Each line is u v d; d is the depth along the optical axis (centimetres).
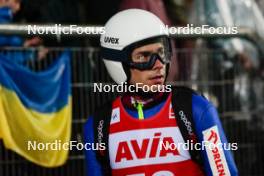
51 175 1445
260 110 1639
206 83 1580
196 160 959
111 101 997
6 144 1356
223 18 1806
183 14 1833
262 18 1855
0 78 1366
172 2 1834
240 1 1834
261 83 1652
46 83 1415
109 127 978
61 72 1440
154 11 1638
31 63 1428
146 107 964
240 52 1634
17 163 1417
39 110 1400
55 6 1642
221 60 1598
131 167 966
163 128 954
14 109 1373
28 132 1380
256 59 1664
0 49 1400
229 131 1608
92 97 1479
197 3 1822
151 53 965
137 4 1636
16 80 1383
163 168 956
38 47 1434
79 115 1474
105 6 1703
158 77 966
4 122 1359
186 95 959
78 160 1461
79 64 1470
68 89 1441
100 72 1484
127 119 968
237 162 1612
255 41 1570
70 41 1538
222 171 945
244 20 1828
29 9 1591
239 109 1616
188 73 1562
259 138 1631
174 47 1532
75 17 1686
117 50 980
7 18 1488
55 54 1451
